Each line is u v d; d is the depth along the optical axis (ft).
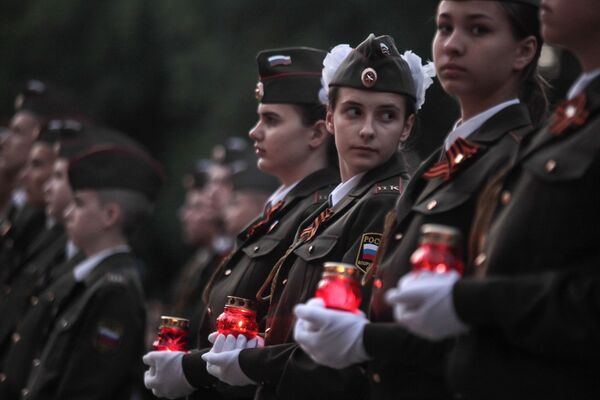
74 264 67.10
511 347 30.68
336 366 34.76
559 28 32.07
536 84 36.81
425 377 33.96
